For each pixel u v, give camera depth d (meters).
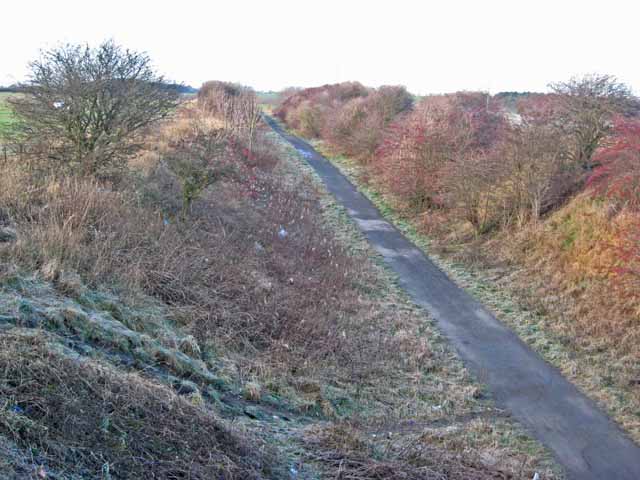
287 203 22.53
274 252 15.89
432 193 23.77
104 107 14.36
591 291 14.85
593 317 13.98
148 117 15.18
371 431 8.80
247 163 26.73
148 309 9.75
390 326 13.32
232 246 14.45
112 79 14.30
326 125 41.97
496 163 20.27
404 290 16.22
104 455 5.31
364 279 16.38
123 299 9.57
